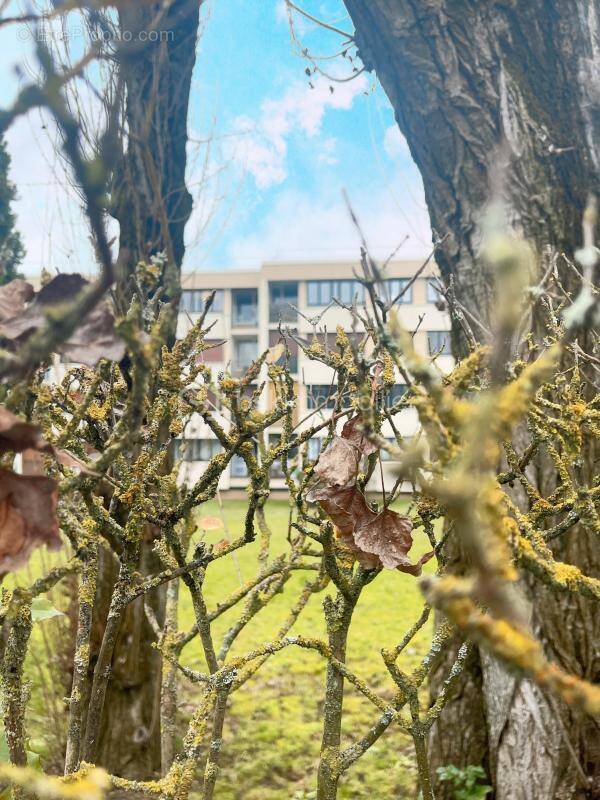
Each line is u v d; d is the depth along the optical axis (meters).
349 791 3.66
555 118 3.15
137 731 3.39
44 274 0.95
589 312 0.56
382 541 1.28
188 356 1.33
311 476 1.66
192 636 1.77
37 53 0.43
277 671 5.41
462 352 3.08
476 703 3.19
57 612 1.52
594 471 2.55
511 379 1.15
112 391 1.30
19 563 0.62
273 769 3.92
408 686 1.46
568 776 2.89
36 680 4.20
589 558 2.77
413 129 3.34
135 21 0.52
